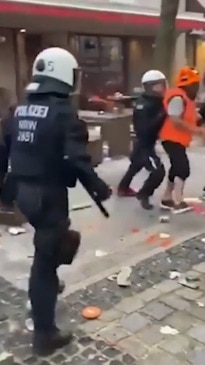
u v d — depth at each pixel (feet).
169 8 30.22
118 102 43.19
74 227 17.76
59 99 9.45
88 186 9.41
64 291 12.62
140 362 9.75
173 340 10.45
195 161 28.45
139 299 12.20
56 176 9.56
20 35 43.06
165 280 13.26
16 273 13.91
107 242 16.31
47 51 9.65
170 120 18.54
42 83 9.52
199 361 9.69
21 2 34.37
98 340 10.48
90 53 48.16
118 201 21.03
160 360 9.79
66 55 9.54
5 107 36.27
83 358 9.91
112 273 13.69
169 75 31.12
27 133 9.53
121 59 51.06
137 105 19.26
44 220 9.70
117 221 18.49
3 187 10.24
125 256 15.06
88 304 11.95
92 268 14.15
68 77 9.50
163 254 15.12
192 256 14.94
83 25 42.39
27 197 9.64
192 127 18.42
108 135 29.12
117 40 50.44
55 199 9.62
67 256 10.11
